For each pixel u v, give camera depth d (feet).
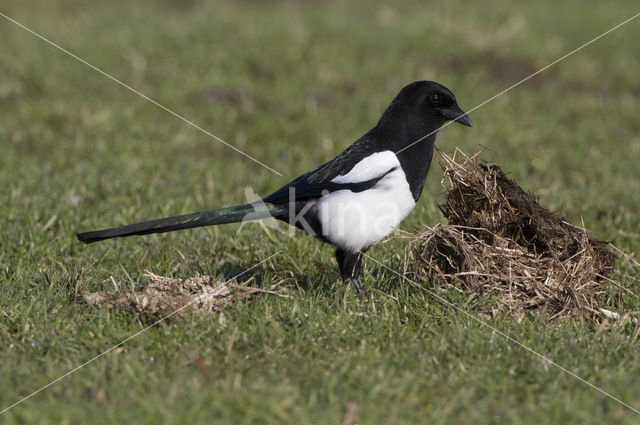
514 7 96.22
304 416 20.98
